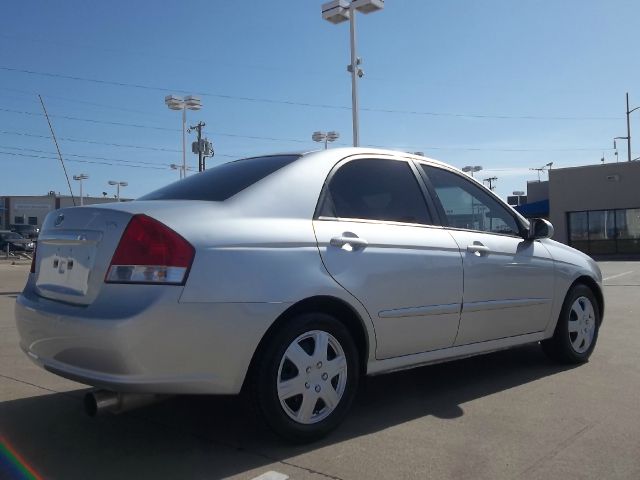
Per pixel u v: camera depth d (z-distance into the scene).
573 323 5.77
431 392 4.89
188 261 3.26
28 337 3.73
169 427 4.06
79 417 4.29
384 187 4.41
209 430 3.99
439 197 4.76
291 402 3.64
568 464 3.43
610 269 22.02
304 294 3.59
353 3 16.05
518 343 5.18
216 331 3.30
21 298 3.94
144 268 3.23
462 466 3.40
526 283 5.17
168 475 3.30
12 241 41.16
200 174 4.55
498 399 4.68
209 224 3.44
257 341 3.43
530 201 44.09
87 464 3.46
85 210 3.63
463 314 4.58
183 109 26.59
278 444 3.73
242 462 3.47
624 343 6.84
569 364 5.79
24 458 3.55
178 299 3.20
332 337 3.79
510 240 5.16
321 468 3.38
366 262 3.95
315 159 4.15
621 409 4.39
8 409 4.49
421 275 4.26
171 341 3.19
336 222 3.96
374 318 3.97
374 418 4.23
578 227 35.38
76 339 3.28
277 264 3.54
